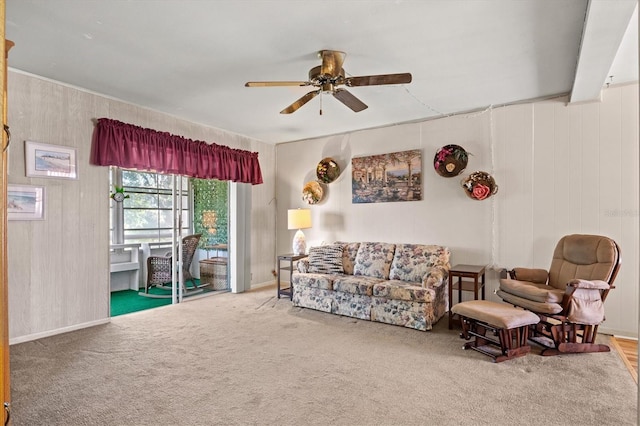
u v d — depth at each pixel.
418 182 4.75
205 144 4.96
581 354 3.04
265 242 6.14
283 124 5.07
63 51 2.92
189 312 4.38
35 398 2.29
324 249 4.93
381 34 2.63
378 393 2.36
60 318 3.59
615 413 2.12
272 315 4.25
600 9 2.07
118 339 3.40
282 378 2.58
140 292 5.84
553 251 3.89
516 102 4.10
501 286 3.57
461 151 4.36
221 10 2.33
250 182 5.69
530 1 2.22
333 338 3.43
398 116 4.66
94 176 3.88
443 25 2.50
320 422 2.03
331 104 4.17
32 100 3.42
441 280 3.78
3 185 0.82
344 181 5.48
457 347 3.20
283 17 2.40
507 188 4.15
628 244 3.54
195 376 2.61
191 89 3.75
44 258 3.49
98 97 3.90
